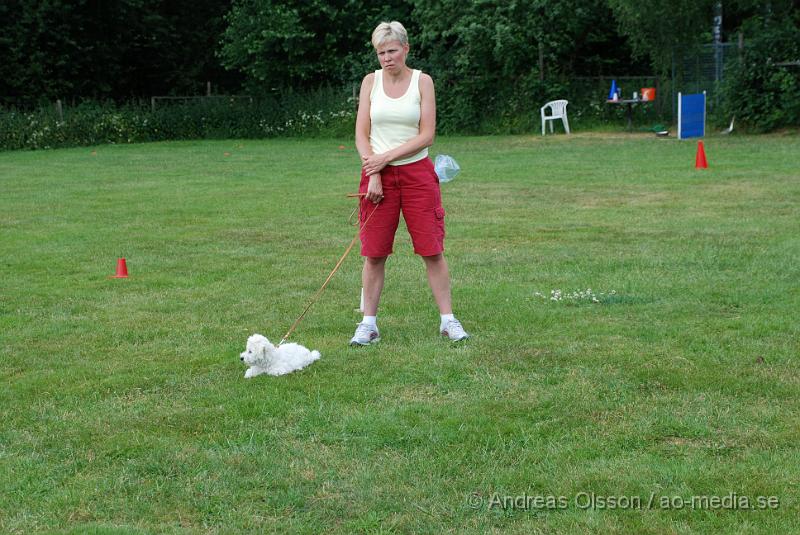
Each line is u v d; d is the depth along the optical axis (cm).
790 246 851
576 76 3009
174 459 396
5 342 592
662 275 748
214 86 3675
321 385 492
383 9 3108
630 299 666
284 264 843
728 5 2502
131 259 878
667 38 2455
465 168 1689
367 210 562
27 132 2741
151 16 3328
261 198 1328
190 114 3083
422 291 716
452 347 557
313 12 3083
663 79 2712
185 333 608
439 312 641
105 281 780
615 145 2119
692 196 1226
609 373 500
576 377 495
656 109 2731
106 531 332
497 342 565
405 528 334
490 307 656
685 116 2216
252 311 665
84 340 595
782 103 2255
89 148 2669
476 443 408
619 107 2731
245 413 450
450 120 2788
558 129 2703
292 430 427
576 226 1016
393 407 454
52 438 423
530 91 2723
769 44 2275
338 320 633
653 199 1213
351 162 1923
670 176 1455
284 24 3005
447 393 475
